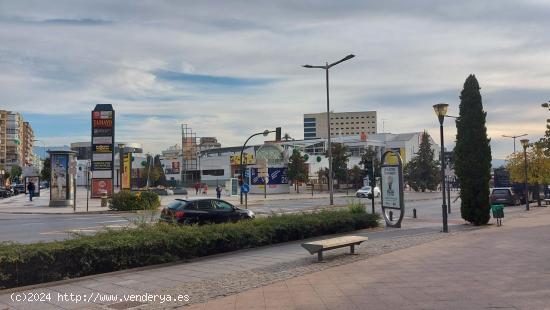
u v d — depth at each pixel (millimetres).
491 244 13227
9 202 46906
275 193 71438
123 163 62438
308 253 12820
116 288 8828
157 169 101812
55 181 37969
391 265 10312
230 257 12422
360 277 9078
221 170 101875
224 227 13430
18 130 168875
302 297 7602
